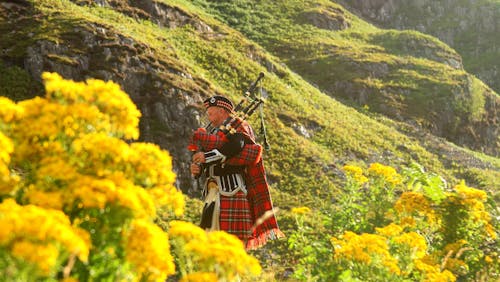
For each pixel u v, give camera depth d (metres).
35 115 4.24
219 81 36.12
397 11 101.81
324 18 69.50
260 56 43.88
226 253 3.96
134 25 36.62
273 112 34.78
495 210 10.84
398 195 25.86
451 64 67.56
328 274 7.44
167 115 27.47
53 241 3.17
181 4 51.31
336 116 40.66
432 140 44.66
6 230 3.06
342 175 29.75
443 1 104.31
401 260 7.27
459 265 9.12
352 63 56.41
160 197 4.35
